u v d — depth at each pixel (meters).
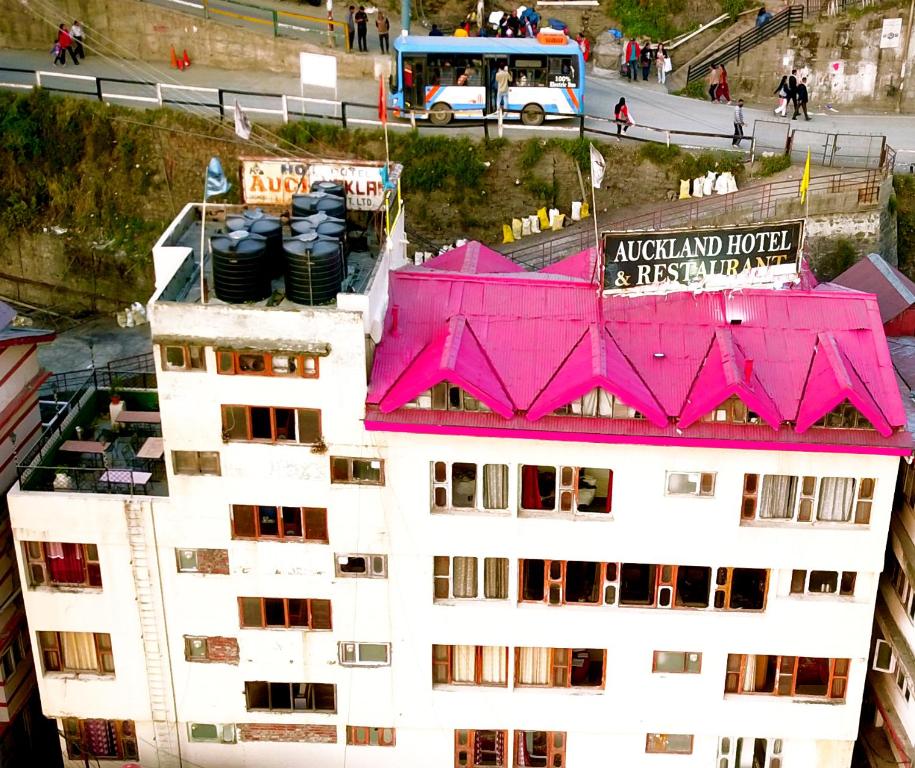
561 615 38.44
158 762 41.88
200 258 38.84
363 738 41.16
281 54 67.69
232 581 38.69
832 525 36.97
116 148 62.03
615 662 39.06
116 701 40.66
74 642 40.12
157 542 38.22
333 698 40.62
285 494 37.47
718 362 36.25
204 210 37.06
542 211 59.06
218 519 37.84
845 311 38.19
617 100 67.69
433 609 38.62
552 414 35.94
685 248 37.53
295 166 41.16
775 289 38.53
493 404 35.50
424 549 37.88
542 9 75.06
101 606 39.12
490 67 60.62
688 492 36.91
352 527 37.78
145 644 39.72
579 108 61.22
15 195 62.84
